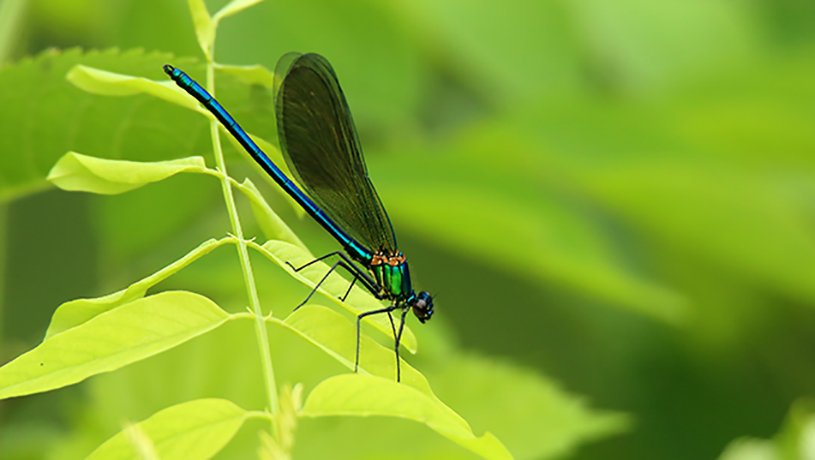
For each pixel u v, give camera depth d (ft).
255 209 2.44
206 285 2.66
